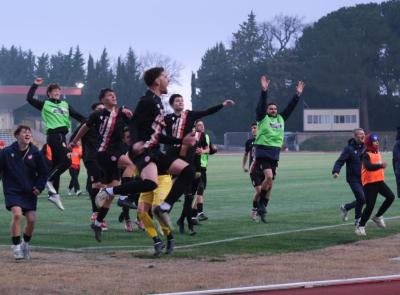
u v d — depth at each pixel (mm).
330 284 7098
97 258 10070
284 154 69500
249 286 7543
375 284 7184
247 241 11930
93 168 12969
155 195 10281
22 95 69938
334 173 13227
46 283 8188
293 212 16953
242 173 34125
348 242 11867
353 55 88812
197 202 15125
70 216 16219
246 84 97938
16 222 9805
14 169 9844
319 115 89000
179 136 10898
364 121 90375
